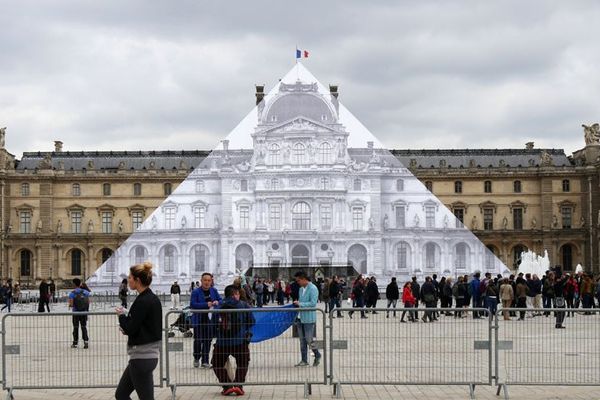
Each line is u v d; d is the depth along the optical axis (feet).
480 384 104.47
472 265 261.65
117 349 112.16
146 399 82.07
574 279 272.31
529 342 110.52
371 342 108.68
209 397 105.29
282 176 269.03
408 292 229.25
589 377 110.42
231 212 267.18
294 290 250.57
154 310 82.64
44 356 110.42
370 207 268.00
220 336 107.04
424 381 106.42
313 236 268.41
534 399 103.04
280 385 113.50
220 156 268.21
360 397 104.78
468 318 108.68
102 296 265.13
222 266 265.95
